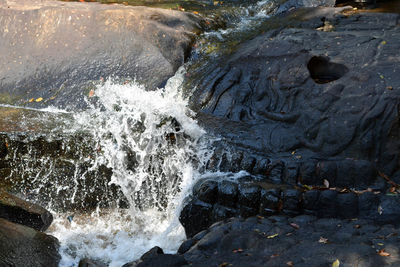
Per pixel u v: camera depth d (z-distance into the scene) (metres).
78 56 6.45
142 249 4.84
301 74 5.36
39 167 5.29
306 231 4.02
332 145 4.90
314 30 6.45
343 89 5.05
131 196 5.32
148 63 6.38
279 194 4.48
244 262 3.65
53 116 5.73
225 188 4.64
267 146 5.14
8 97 6.16
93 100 5.97
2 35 6.66
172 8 8.02
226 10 8.03
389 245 3.67
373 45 5.59
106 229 5.10
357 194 4.37
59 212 5.35
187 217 4.79
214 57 6.48
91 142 5.27
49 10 6.71
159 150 5.30
